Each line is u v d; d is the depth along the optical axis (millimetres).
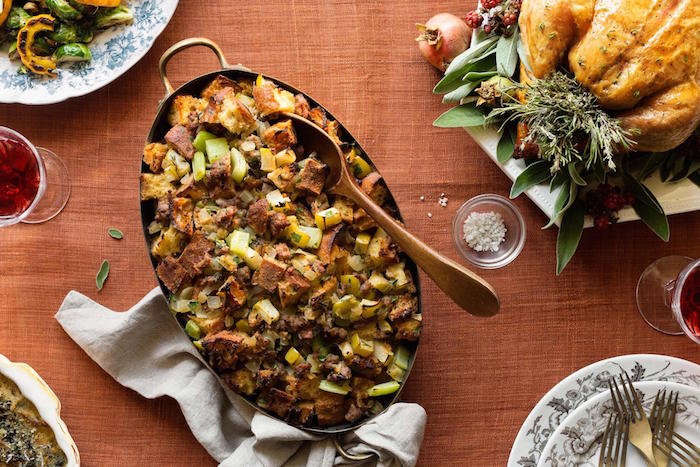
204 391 955
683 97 828
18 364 940
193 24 1000
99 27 980
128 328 963
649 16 818
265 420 930
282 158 882
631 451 933
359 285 889
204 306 891
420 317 898
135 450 988
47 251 999
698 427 929
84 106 1002
